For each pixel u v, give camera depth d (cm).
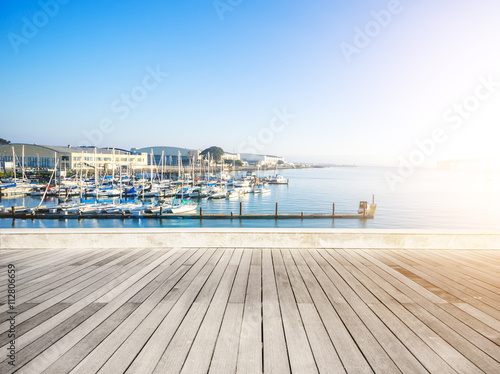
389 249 644
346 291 408
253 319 325
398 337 290
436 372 237
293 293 400
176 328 304
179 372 234
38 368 239
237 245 652
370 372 236
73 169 9294
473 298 388
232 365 244
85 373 233
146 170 10981
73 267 509
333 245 650
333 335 292
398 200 5712
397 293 402
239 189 6631
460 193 6988
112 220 3709
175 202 5191
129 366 242
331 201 5600
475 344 279
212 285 428
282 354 260
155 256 580
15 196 5750
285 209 4725
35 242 647
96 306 356
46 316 330
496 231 651
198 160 13800
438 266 524
